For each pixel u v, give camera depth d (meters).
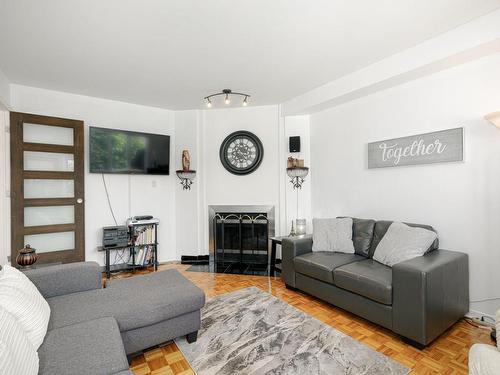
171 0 1.77
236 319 2.32
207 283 3.26
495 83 2.19
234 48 2.42
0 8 1.82
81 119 3.56
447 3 1.84
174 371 1.67
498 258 2.21
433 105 2.56
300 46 2.39
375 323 2.14
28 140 3.19
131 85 3.25
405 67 2.48
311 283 2.69
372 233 2.82
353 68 2.86
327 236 3.02
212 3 1.81
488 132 2.24
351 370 1.66
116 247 3.50
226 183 4.16
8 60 2.59
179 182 4.22
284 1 1.80
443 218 2.52
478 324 2.20
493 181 2.23
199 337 2.04
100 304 1.73
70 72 2.87
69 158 3.39
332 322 2.27
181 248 4.22
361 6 1.86
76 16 1.93
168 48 2.40
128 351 1.67
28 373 0.97
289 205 3.92
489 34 1.97
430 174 2.61
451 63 2.33
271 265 3.53
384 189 3.00
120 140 3.70
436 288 1.91
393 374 1.62
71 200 3.36
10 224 3.02
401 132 2.81
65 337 1.32
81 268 2.00
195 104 3.97
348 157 3.37
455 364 1.71
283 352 1.85
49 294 1.86
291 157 3.82
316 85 3.32
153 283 2.11
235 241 4.18
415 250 2.24
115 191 3.81
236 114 4.14
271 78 3.09
